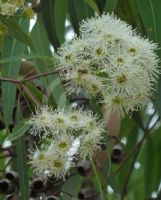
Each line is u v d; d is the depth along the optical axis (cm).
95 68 42
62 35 54
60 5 54
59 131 42
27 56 45
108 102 42
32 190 49
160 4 50
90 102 46
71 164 43
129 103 42
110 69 41
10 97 49
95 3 52
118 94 42
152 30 49
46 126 42
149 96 45
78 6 53
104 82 42
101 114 44
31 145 50
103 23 42
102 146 49
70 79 42
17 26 47
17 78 51
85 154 42
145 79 42
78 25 53
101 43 41
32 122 42
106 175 54
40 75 47
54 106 48
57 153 42
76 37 43
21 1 45
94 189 54
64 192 53
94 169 46
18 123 45
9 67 52
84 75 42
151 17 50
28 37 48
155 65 43
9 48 52
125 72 41
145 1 50
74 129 42
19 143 48
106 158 53
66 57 42
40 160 43
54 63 43
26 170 47
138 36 44
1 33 47
